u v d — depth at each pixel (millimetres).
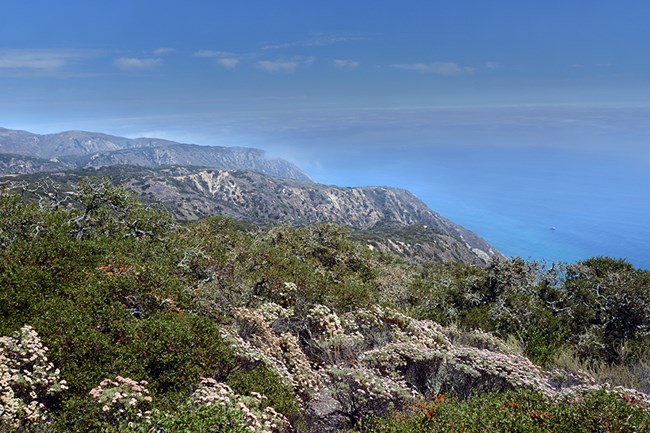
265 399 5914
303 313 9938
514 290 13406
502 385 7426
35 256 7902
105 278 7430
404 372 8000
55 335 5684
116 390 5004
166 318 6820
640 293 11602
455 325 11547
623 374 8945
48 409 5098
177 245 11422
